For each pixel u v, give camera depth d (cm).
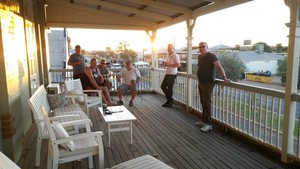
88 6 827
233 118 443
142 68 885
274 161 337
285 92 321
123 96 822
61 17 833
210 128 468
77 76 664
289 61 312
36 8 652
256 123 390
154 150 376
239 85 416
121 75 695
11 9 340
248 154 360
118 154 361
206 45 457
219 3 471
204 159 345
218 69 452
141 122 523
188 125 502
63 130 262
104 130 468
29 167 318
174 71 650
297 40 305
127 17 856
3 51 302
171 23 721
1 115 308
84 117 367
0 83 305
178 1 544
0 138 305
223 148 383
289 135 321
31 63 540
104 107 454
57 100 447
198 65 475
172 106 675
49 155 268
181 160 342
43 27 721
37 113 317
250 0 388
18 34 402
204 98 467
